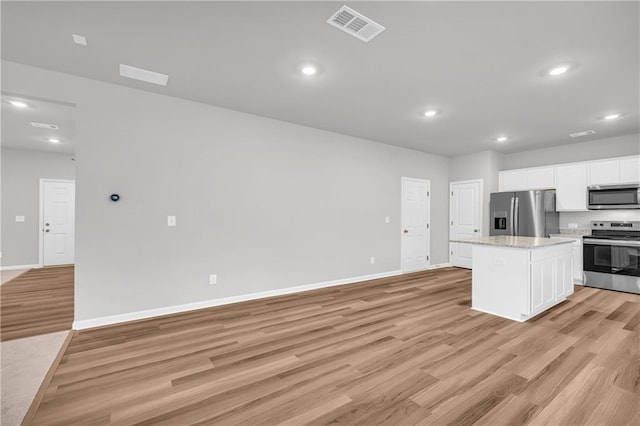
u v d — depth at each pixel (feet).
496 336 9.00
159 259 10.82
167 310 10.94
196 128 11.57
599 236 15.07
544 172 17.62
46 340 8.67
